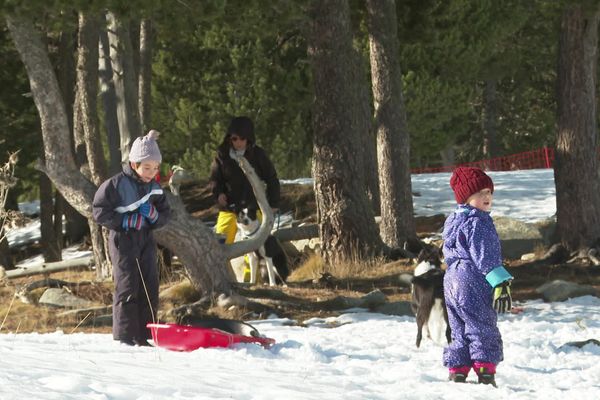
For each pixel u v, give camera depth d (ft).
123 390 14.55
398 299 50.03
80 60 59.82
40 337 31.65
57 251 93.97
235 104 119.24
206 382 17.53
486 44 120.88
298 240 69.56
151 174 31.81
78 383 14.48
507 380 25.17
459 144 190.70
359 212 61.62
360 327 40.01
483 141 178.29
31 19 45.37
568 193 63.57
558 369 28.37
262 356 27.27
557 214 64.34
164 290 49.52
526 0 121.90
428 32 89.86
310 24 61.26
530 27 141.59
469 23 116.67
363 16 79.51
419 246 65.16
